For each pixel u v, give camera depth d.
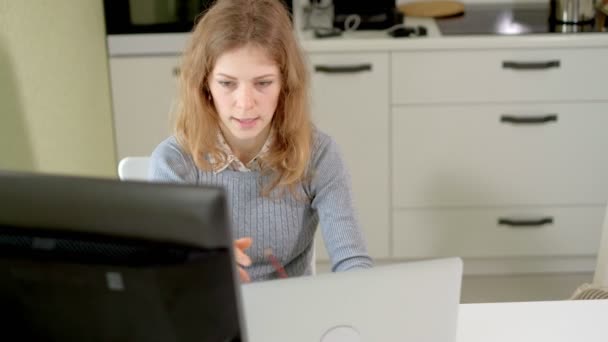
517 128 3.27
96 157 3.18
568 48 3.16
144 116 3.35
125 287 0.91
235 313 0.93
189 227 0.89
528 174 3.33
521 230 3.42
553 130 3.27
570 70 3.19
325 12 3.41
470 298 3.32
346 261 1.71
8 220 0.93
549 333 1.59
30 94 2.62
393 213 3.40
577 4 3.27
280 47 1.61
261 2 1.63
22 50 2.56
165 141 1.80
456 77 3.21
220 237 0.89
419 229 3.43
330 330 1.24
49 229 0.93
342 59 3.19
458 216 3.40
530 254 3.45
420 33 3.22
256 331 1.24
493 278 3.49
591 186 3.35
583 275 3.49
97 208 0.90
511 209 3.39
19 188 0.92
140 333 0.95
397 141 3.30
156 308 0.92
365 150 3.31
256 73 1.58
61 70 2.85
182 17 3.23
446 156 3.32
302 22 3.42
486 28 3.28
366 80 3.21
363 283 1.23
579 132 3.27
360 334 1.25
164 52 3.27
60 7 2.85
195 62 1.64
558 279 3.46
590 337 1.57
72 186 0.91
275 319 1.23
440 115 3.26
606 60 3.18
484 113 3.26
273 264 1.85
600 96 3.22
